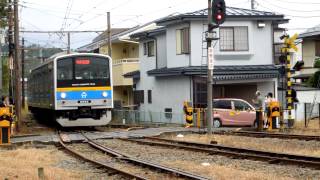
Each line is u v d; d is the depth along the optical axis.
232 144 18.20
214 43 28.52
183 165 13.13
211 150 15.69
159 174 11.74
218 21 19.03
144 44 37.09
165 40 33.91
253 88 31.50
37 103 32.62
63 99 25.23
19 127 26.31
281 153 14.36
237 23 30.47
